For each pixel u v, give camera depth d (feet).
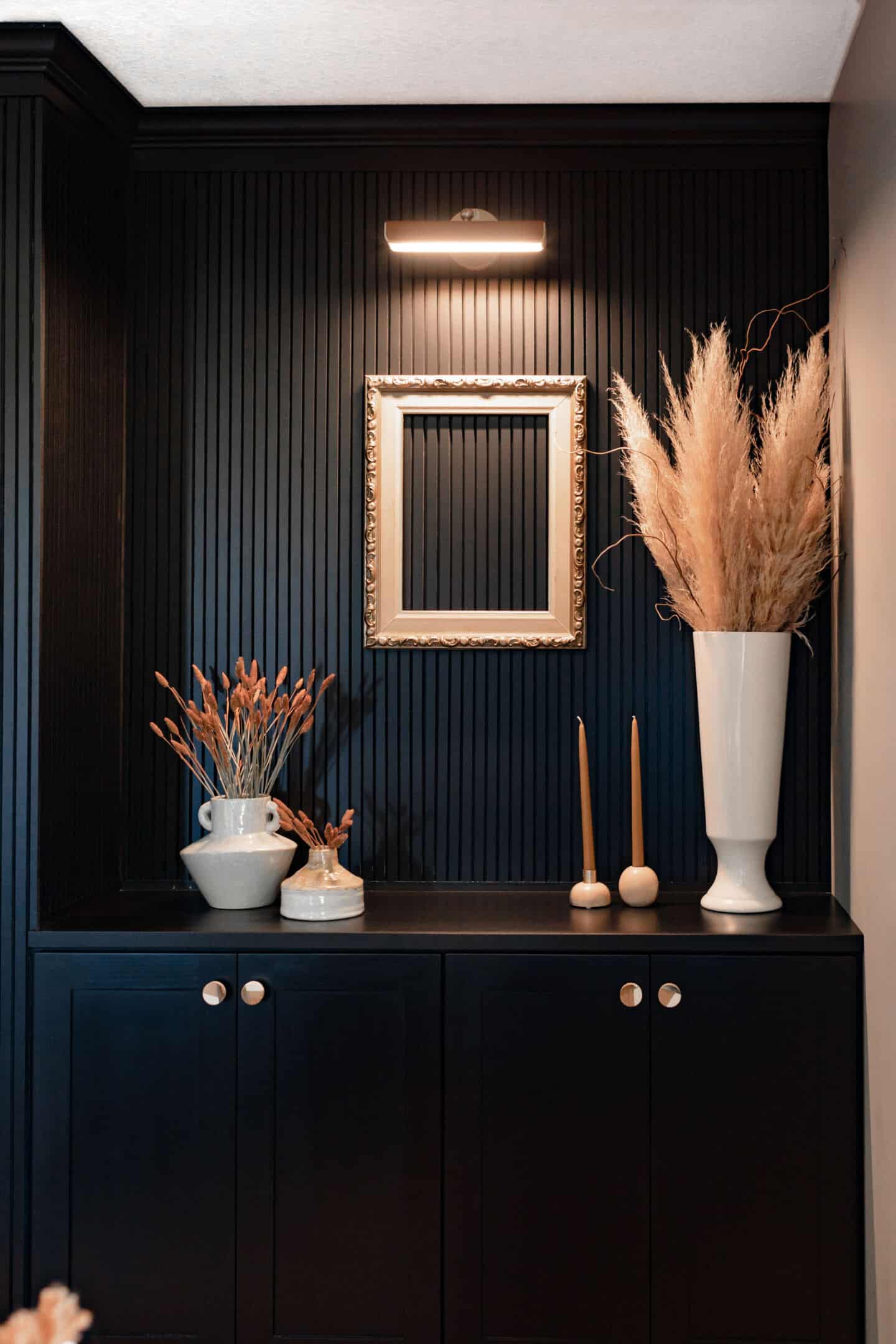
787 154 7.88
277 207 8.05
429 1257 6.64
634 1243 6.60
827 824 7.85
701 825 7.93
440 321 8.03
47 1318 2.71
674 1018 6.60
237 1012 6.69
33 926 6.79
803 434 6.86
